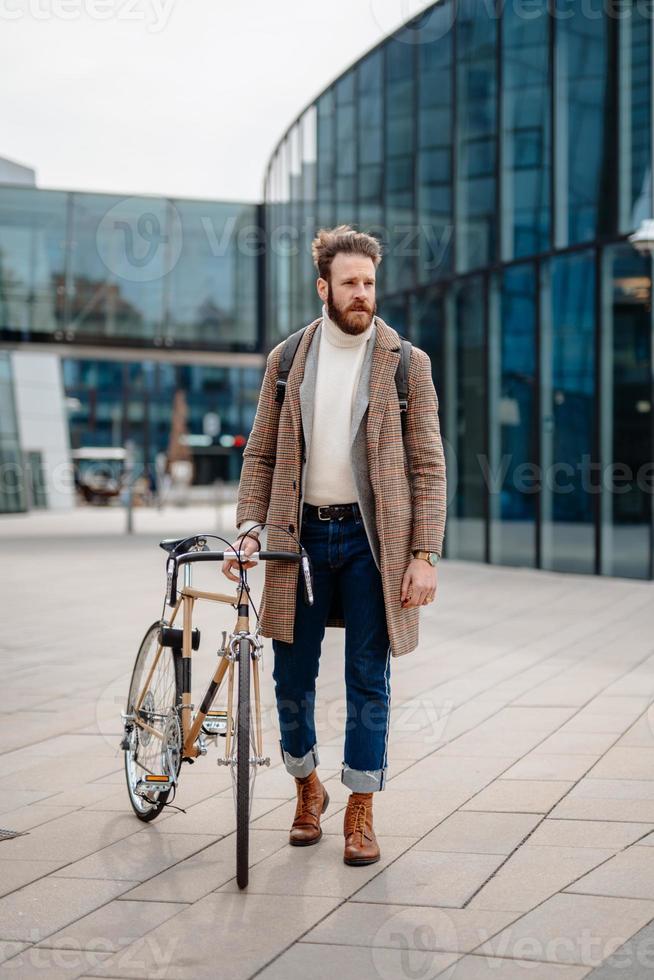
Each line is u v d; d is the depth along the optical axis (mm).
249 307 25062
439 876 3178
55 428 34781
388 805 3900
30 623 9148
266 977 2525
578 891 3025
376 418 3482
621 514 12531
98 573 13680
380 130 17234
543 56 13383
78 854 3436
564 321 13273
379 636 3508
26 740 5027
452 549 15797
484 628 8602
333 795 4082
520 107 13836
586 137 12766
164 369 50125
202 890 3104
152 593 11406
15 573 13672
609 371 12625
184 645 3625
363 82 17844
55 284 24047
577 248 12953
